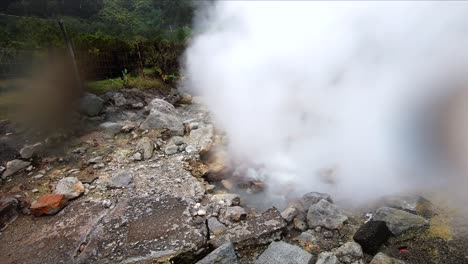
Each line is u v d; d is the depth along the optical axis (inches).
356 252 85.3
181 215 106.7
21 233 102.0
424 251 85.7
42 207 109.6
